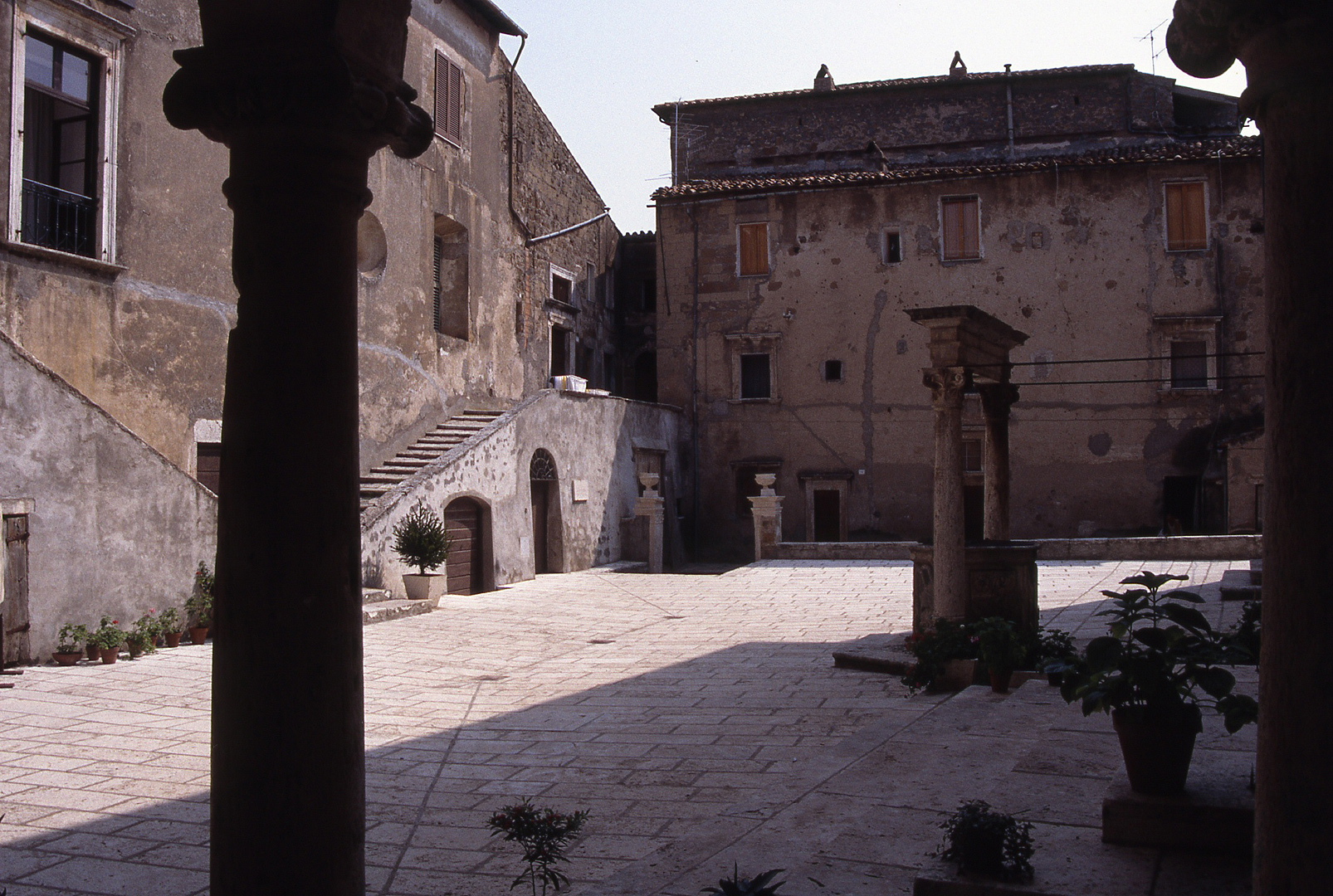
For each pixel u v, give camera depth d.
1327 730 2.17
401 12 3.10
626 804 6.25
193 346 16.78
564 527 23.22
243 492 2.75
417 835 5.73
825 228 29.62
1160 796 4.12
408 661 12.16
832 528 29.19
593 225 33.72
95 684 10.45
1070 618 13.31
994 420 11.91
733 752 7.48
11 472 11.13
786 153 31.42
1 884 5.05
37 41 14.48
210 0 2.87
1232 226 27.11
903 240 29.00
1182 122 29.84
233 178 2.88
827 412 29.30
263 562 2.72
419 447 21.95
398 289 21.89
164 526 13.02
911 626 13.54
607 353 34.94
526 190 28.48
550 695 10.12
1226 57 2.65
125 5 15.64
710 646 12.92
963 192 28.61
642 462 27.58
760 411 29.81
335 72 2.74
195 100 2.84
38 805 6.43
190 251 16.80
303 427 2.77
